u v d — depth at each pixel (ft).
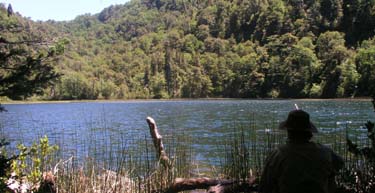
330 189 12.35
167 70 453.58
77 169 26.30
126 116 159.74
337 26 406.41
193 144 58.95
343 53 321.11
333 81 311.27
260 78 378.32
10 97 14.17
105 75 482.28
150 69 469.98
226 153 29.63
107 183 24.57
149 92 448.24
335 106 197.16
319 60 340.59
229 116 141.49
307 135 12.39
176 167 28.76
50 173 24.57
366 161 19.03
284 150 12.37
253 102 290.15
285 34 406.41
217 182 24.38
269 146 26.23
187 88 432.25
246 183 23.21
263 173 12.74
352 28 394.32
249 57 397.39
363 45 340.39
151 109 221.87
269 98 363.35
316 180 11.81
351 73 289.33
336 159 12.52
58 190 23.47
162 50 562.25
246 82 392.27
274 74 367.25
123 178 26.12
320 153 12.14
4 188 16.92
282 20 453.99
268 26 467.11
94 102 400.06
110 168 27.78
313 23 421.59
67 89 411.34
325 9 421.18
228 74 413.18
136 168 27.89
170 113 175.42
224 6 570.46
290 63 353.92
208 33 556.51
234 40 520.42
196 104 280.51
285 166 12.11
